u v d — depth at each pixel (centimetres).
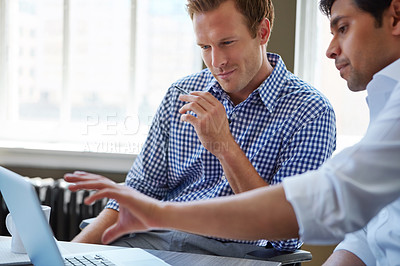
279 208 79
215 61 153
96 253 118
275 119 160
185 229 84
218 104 147
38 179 247
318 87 239
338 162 77
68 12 262
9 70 270
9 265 110
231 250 148
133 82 260
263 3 156
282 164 155
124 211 86
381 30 90
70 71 266
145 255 117
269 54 173
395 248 97
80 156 247
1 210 241
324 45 237
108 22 262
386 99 96
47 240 90
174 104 176
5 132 270
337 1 94
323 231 75
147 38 260
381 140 76
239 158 146
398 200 94
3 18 267
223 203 82
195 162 168
